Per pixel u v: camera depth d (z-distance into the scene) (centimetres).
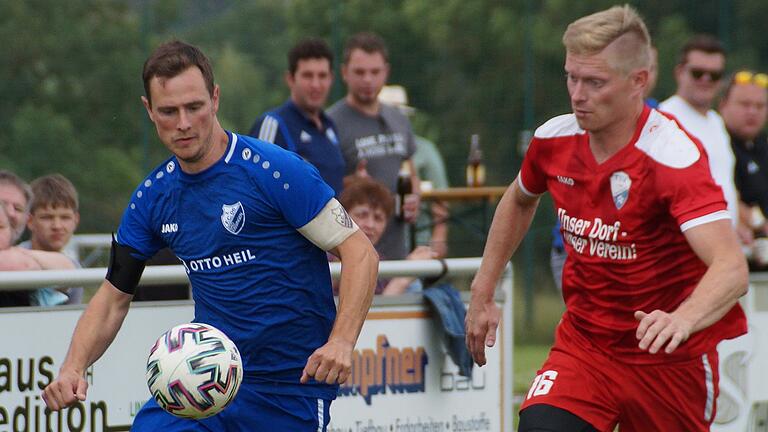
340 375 1321
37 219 2153
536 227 5009
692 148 1395
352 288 1351
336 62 4966
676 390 1498
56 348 1648
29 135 4803
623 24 1375
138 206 1413
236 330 1391
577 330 1543
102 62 4981
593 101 1380
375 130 2977
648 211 1413
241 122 5300
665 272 1445
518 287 5091
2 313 1611
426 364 1872
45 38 4922
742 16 5647
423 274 1870
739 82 2927
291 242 1373
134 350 1691
